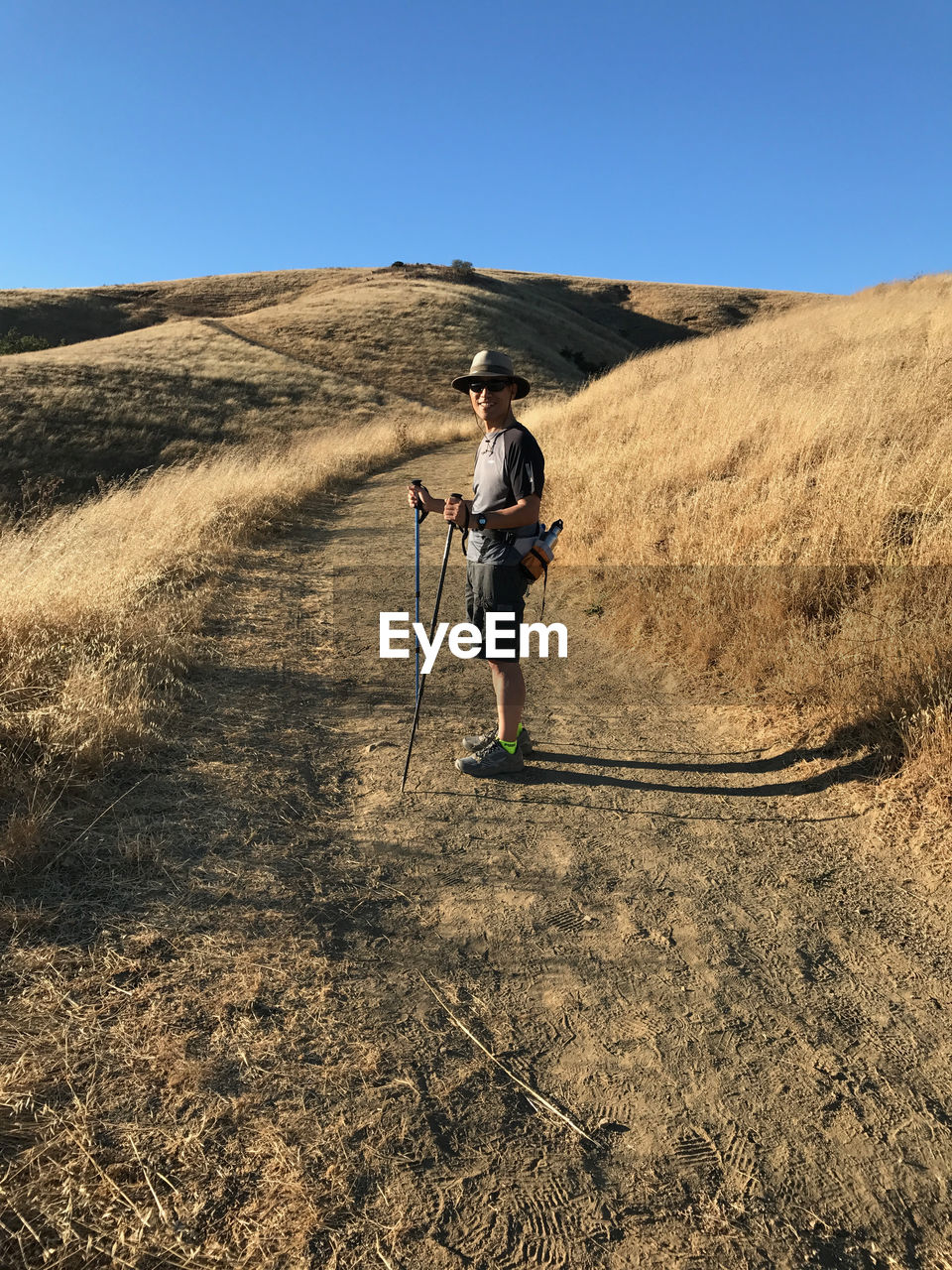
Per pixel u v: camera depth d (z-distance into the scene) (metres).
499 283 64.19
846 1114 1.92
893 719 3.57
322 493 12.80
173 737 3.77
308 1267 1.49
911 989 2.36
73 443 24.30
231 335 39.78
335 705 4.50
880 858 2.98
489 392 3.39
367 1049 2.06
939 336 10.83
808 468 6.66
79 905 2.50
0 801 2.97
